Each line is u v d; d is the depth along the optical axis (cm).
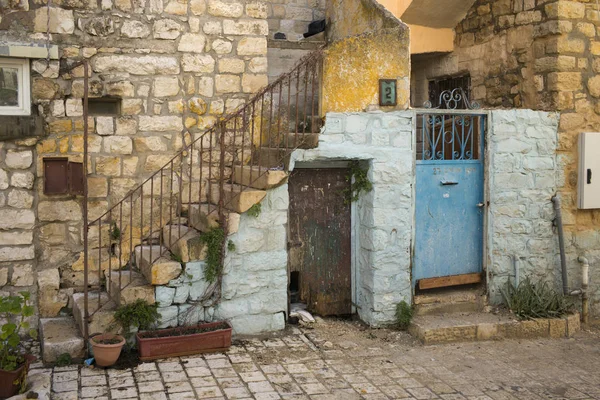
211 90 674
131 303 571
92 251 634
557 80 705
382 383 529
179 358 564
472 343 639
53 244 620
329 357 583
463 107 843
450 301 687
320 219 679
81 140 623
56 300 621
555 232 725
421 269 686
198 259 595
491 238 700
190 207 635
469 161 700
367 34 646
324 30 816
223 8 674
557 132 716
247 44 686
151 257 584
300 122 716
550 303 690
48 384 488
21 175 602
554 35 705
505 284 709
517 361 597
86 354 550
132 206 615
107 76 633
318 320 677
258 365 555
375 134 647
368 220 661
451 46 838
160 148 656
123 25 637
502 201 700
